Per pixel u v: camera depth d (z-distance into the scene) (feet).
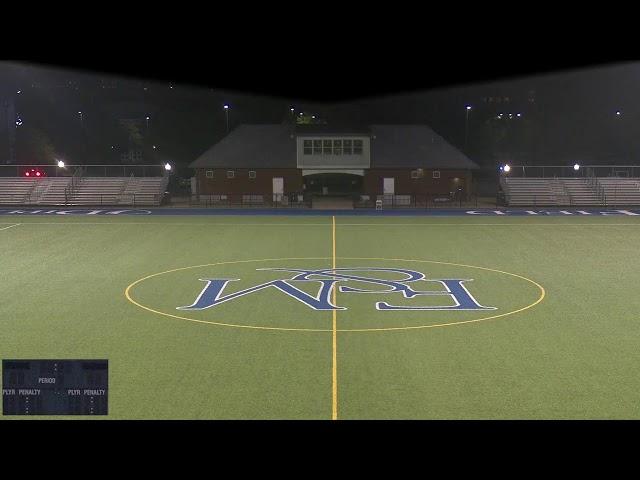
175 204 213.05
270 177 223.51
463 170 221.87
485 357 62.54
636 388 54.85
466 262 110.63
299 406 50.80
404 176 222.69
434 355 63.10
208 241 133.18
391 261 111.34
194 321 74.95
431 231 148.36
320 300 84.43
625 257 115.34
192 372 58.54
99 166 226.38
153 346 66.08
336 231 148.56
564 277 98.63
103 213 184.96
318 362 61.11
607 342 67.31
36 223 161.48
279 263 109.50
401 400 52.01
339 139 220.84
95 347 65.82
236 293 88.22
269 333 70.23
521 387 54.90
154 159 313.53
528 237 138.82
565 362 61.16
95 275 99.76
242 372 58.49
